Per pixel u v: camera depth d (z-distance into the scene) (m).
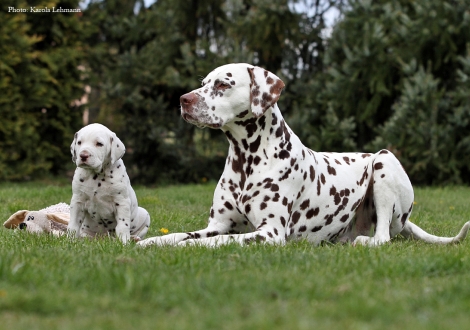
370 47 16.80
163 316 3.44
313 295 3.80
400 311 3.51
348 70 17.02
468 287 4.04
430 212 10.39
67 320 3.36
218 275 4.20
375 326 3.23
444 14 16.52
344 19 17.81
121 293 3.83
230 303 3.62
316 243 6.73
